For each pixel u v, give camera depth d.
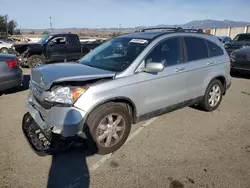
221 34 36.97
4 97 5.95
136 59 3.40
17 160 3.06
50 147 3.02
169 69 3.76
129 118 3.37
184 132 3.94
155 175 2.79
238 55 8.34
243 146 3.49
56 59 11.52
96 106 2.94
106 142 3.19
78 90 2.84
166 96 3.80
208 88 4.62
